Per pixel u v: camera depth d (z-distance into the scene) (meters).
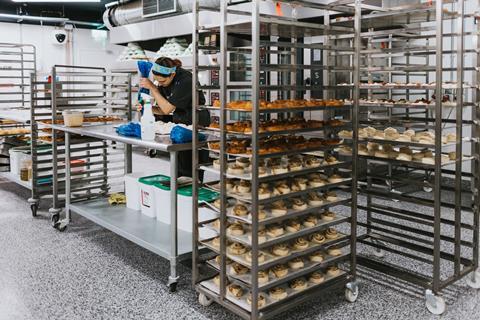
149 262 3.40
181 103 3.57
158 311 2.64
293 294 2.49
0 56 10.24
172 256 2.85
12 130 5.71
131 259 3.46
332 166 2.67
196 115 2.56
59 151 4.75
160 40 8.32
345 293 2.77
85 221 4.49
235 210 2.43
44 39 10.95
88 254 3.56
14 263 3.37
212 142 2.70
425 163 2.72
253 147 2.20
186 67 6.64
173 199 2.82
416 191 5.55
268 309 2.38
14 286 2.97
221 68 2.35
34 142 4.58
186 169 3.80
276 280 2.41
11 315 2.58
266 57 5.21
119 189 5.77
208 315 2.59
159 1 6.91
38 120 4.62
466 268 2.91
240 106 2.34
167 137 3.16
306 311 2.63
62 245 3.77
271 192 2.45
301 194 2.56
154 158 8.38
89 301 2.76
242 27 2.46
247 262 2.34
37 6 10.78
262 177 2.29
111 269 3.27
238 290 2.47
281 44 2.33
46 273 3.19
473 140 2.79
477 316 2.57
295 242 2.57
